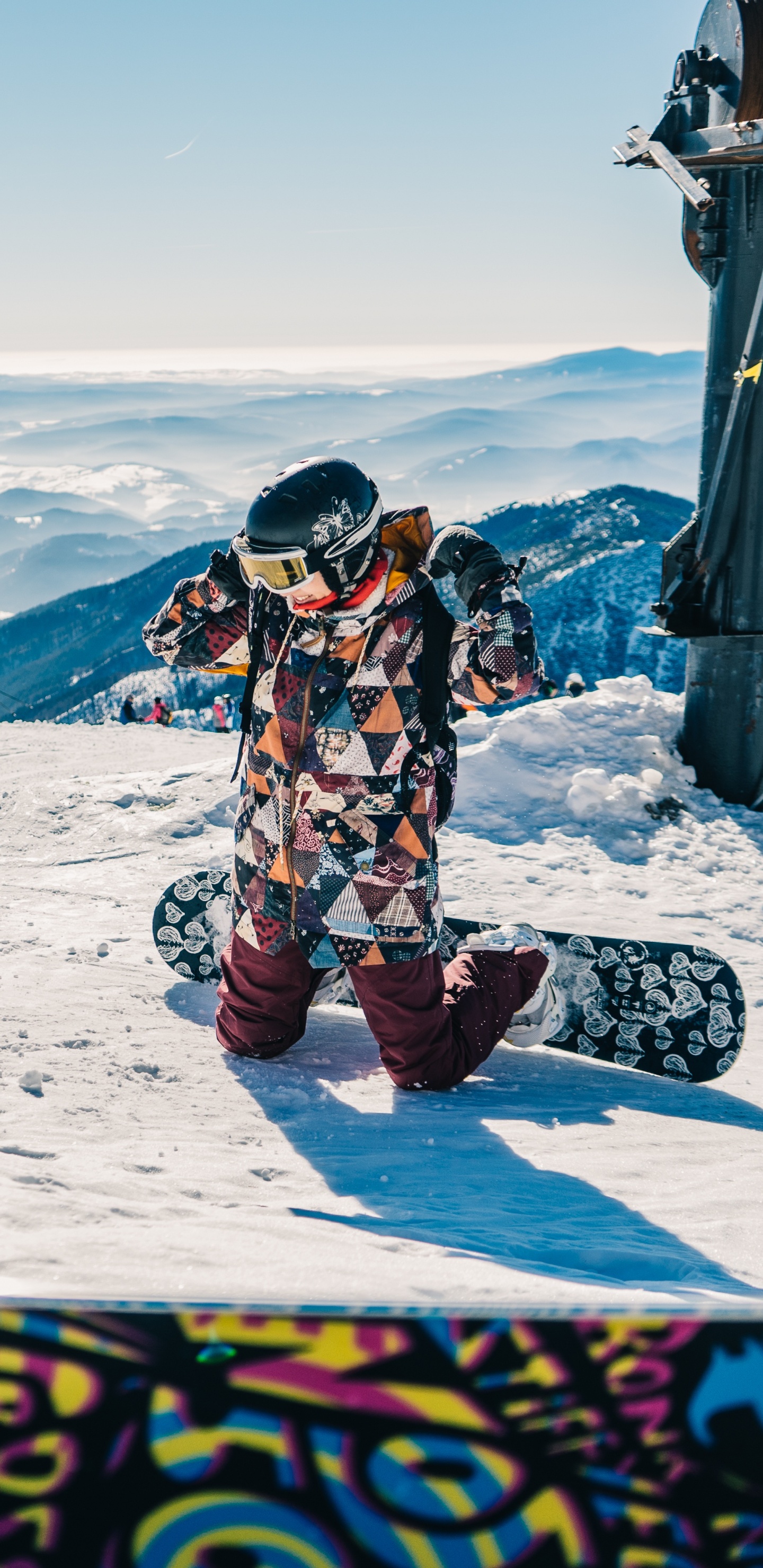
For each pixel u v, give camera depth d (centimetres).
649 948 433
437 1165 288
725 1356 69
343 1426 67
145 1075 334
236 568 316
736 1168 320
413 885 315
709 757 989
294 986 346
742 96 871
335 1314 69
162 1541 66
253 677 319
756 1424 68
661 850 890
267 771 316
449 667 309
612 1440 68
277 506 273
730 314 937
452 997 363
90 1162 249
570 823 925
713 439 966
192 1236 192
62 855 809
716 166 902
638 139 911
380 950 320
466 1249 215
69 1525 65
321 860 312
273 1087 339
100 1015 389
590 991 437
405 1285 171
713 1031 430
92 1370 68
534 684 304
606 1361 69
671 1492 67
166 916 448
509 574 298
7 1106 289
